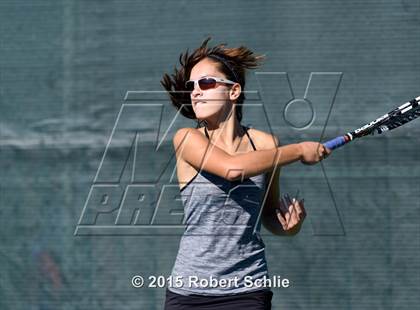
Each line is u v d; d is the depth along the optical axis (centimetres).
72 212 1428
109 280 1417
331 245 1395
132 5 1454
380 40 1419
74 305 1417
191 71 939
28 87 1450
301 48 1424
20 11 1463
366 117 1407
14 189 1433
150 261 1417
